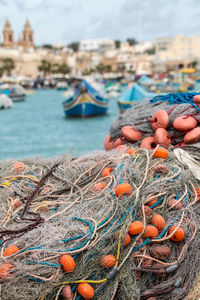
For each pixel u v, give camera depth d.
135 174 2.77
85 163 3.26
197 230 2.71
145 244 2.46
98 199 2.64
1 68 109.44
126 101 19.72
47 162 3.45
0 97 44.12
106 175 2.96
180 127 3.46
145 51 175.00
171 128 3.64
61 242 2.23
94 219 2.42
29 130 25.30
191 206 2.78
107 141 4.35
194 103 3.69
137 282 2.39
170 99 4.10
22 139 21.33
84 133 23.09
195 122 3.48
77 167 3.21
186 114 3.61
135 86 20.14
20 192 2.90
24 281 2.07
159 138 3.45
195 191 2.86
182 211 2.68
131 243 2.42
